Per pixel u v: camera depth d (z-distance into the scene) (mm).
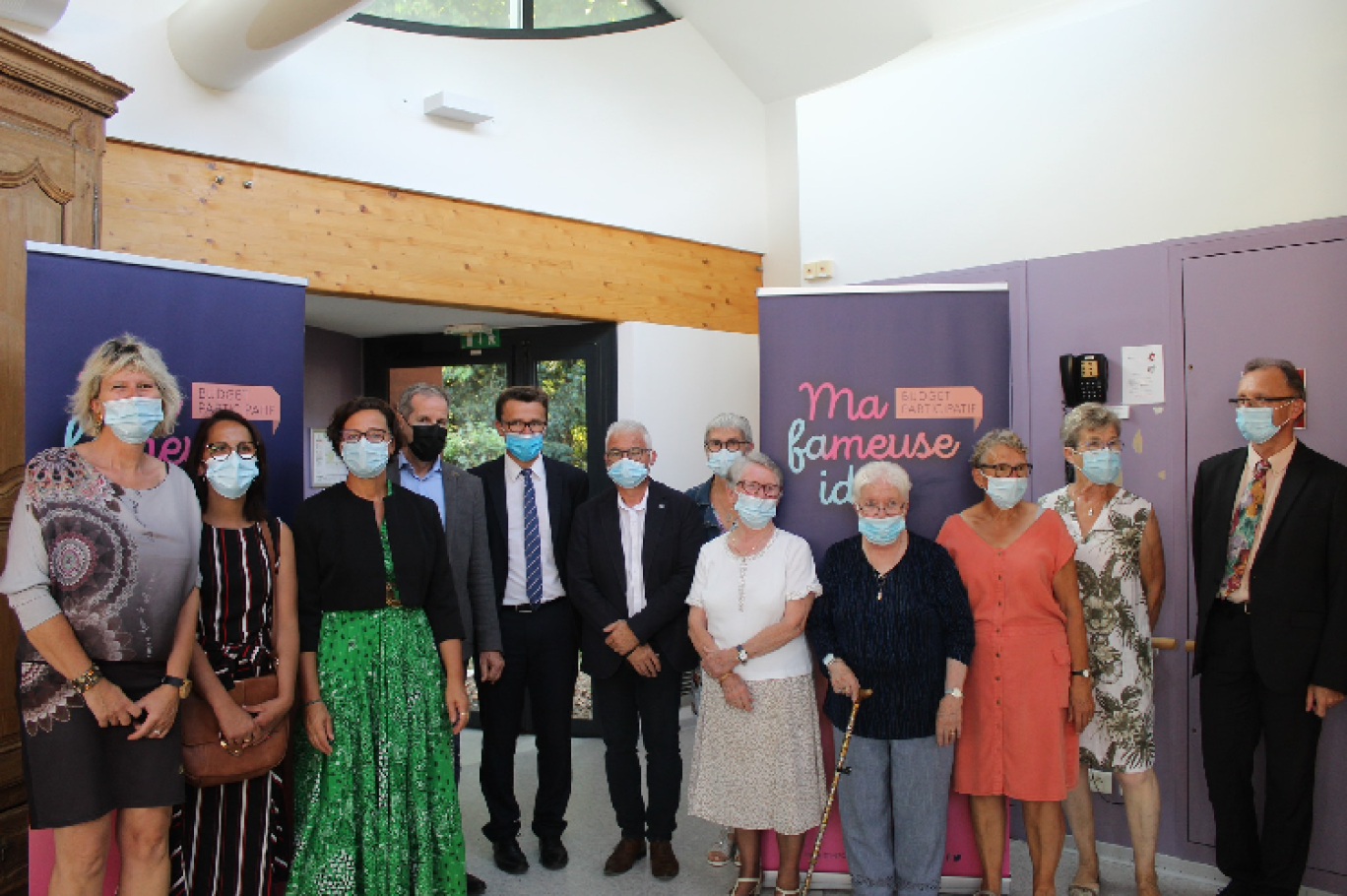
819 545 3115
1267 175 3234
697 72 5723
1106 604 3002
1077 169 3643
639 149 5461
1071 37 3658
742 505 2912
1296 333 3176
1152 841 2998
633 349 5336
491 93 4895
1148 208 3484
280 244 4219
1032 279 3742
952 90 3975
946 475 3078
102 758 2154
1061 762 2801
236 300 2838
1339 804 3023
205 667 2367
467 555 3229
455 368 5777
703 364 5676
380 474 2803
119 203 3799
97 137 3242
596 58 5301
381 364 5961
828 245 4363
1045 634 2824
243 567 2453
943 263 3998
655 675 3266
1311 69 3148
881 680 2818
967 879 3025
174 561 2256
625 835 3402
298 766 2656
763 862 3133
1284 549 2861
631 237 5426
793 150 5836
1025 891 3188
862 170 4254
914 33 4961
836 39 5270
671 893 3207
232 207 4090
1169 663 3381
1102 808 3484
